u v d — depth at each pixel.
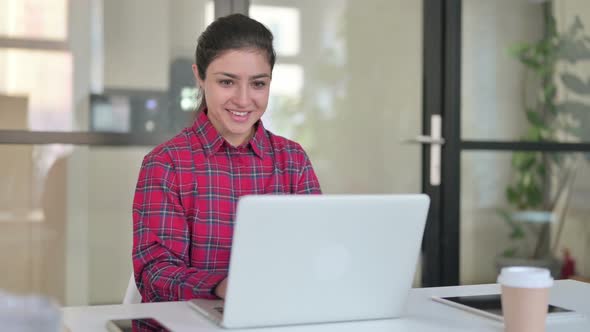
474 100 3.46
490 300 1.48
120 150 2.99
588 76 3.61
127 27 2.99
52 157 2.92
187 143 1.77
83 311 1.34
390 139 3.35
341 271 1.23
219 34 1.72
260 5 3.14
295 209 1.16
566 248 3.62
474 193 3.48
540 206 3.58
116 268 3.00
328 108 3.26
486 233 3.51
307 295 1.23
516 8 3.51
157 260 1.61
